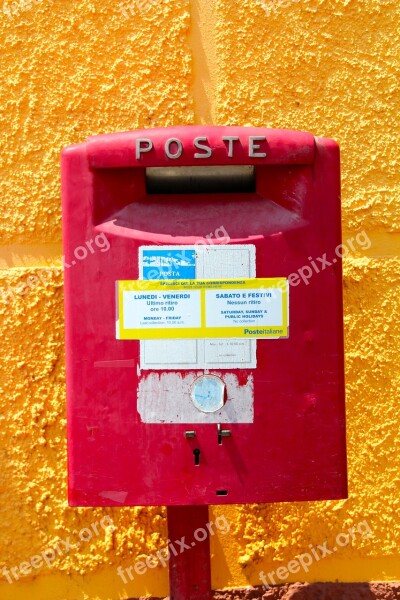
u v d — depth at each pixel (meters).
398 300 1.93
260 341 1.39
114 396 1.39
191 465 1.39
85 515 1.89
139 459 1.39
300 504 1.92
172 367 1.39
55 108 1.91
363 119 1.93
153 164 1.39
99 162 1.39
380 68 1.93
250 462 1.39
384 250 1.94
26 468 1.88
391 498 1.92
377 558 1.93
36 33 1.91
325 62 1.93
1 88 1.91
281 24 1.93
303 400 1.40
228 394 1.39
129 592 1.89
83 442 1.40
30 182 1.91
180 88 1.92
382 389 1.93
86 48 1.92
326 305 1.40
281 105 1.92
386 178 1.92
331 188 1.41
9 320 1.89
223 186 1.56
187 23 1.91
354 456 1.92
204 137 1.38
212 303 1.40
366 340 1.92
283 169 1.42
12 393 1.89
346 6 1.93
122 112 1.91
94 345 1.40
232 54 1.92
